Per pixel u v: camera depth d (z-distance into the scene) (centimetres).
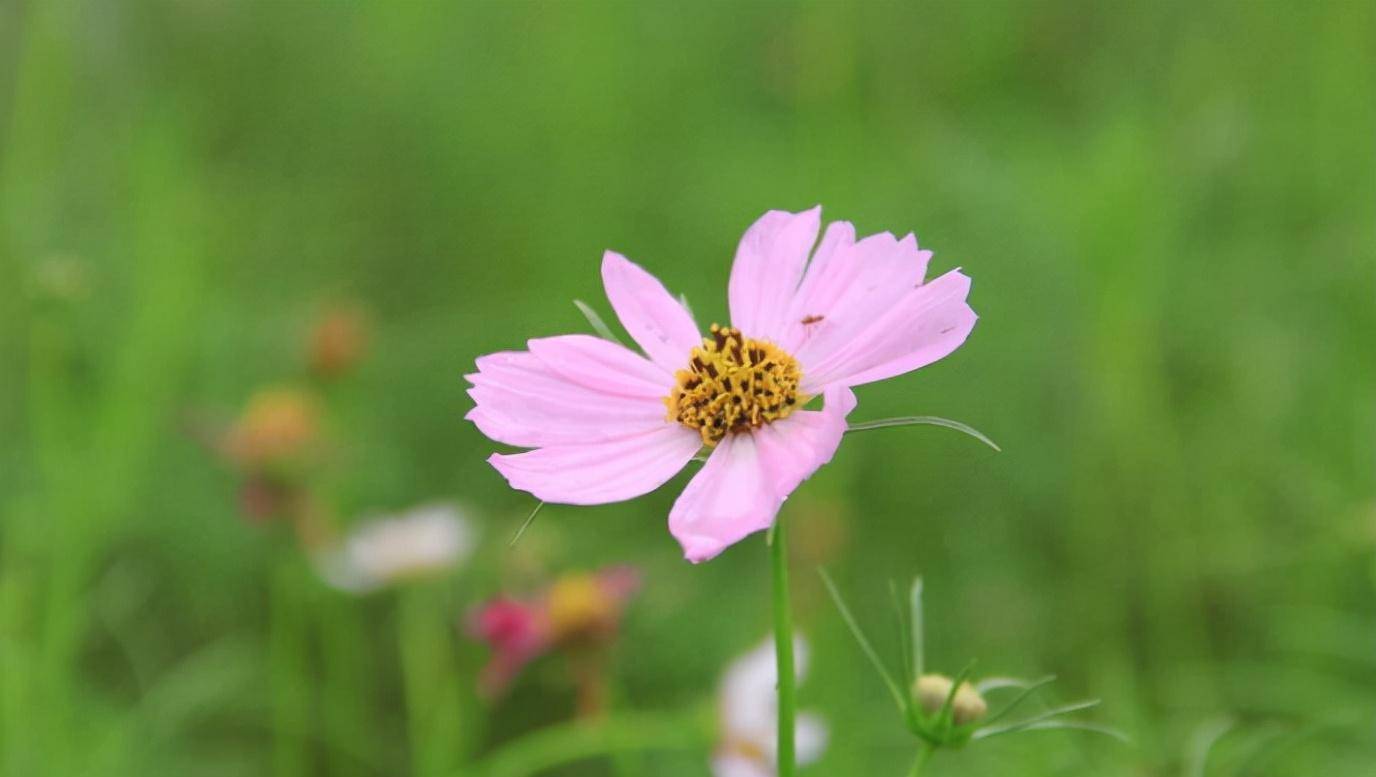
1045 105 112
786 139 111
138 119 98
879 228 97
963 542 81
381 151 111
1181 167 91
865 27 115
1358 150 94
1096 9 115
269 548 83
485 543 82
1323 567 77
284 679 76
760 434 47
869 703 74
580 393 48
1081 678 76
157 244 80
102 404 75
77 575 68
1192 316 90
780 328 48
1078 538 81
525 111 112
